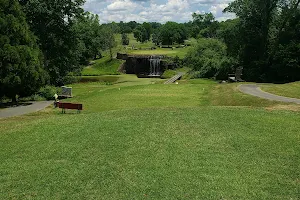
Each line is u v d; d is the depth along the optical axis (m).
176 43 126.62
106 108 25.23
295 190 9.41
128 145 13.45
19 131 16.80
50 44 42.50
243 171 10.71
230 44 60.19
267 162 11.38
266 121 16.11
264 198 8.98
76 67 49.59
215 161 11.54
